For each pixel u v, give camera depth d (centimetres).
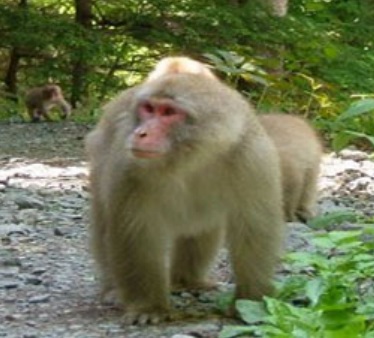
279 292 993
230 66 1995
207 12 3775
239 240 988
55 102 3606
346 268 911
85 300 1107
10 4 4034
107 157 1011
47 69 4081
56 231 1497
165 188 973
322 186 1925
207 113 944
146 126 934
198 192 982
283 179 1367
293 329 802
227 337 870
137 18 4016
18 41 3938
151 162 945
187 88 945
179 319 1011
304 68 2878
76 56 3959
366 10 3881
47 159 2434
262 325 872
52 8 4259
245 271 994
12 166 2316
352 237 907
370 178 2012
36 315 1045
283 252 1020
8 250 1372
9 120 3659
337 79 3338
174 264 1145
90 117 3603
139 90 970
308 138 1446
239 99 976
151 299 1009
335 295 880
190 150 945
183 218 1005
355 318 813
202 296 1118
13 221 1593
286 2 3772
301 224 1412
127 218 983
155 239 1002
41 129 3186
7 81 4266
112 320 1016
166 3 3934
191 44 3938
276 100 2397
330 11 3906
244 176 966
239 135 959
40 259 1317
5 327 999
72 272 1245
